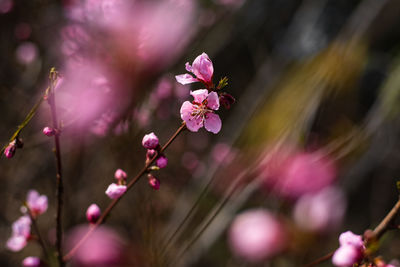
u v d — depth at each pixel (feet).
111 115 4.26
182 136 7.59
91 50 4.34
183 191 6.57
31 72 7.51
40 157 7.55
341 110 4.90
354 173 6.55
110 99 4.27
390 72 5.49
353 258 3.36
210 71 3.49
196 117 3.48
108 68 4.32
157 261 4.06
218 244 4.98
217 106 3.45
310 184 4.17
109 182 6.31
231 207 4.70
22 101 7.41
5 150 3.58
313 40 5.93
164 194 6.80
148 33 4.42
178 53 5.52
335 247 4.43
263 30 7.49
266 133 4.42
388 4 4.90
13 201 7.52
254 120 4.48
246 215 3.79
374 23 4.99
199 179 6.40
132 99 4.29
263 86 6.36
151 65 4.58
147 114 4.92
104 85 4.27
